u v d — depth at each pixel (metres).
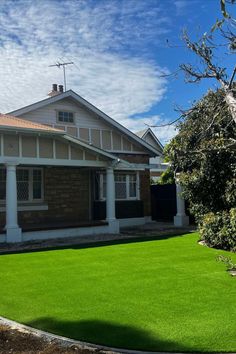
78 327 5.86
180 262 10.41
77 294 7.55
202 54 6.89
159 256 11.34
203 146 11.11
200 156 10.96
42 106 19.92
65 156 16.55
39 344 5.33
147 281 8.41
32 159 15.55
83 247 13.43
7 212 15.01
